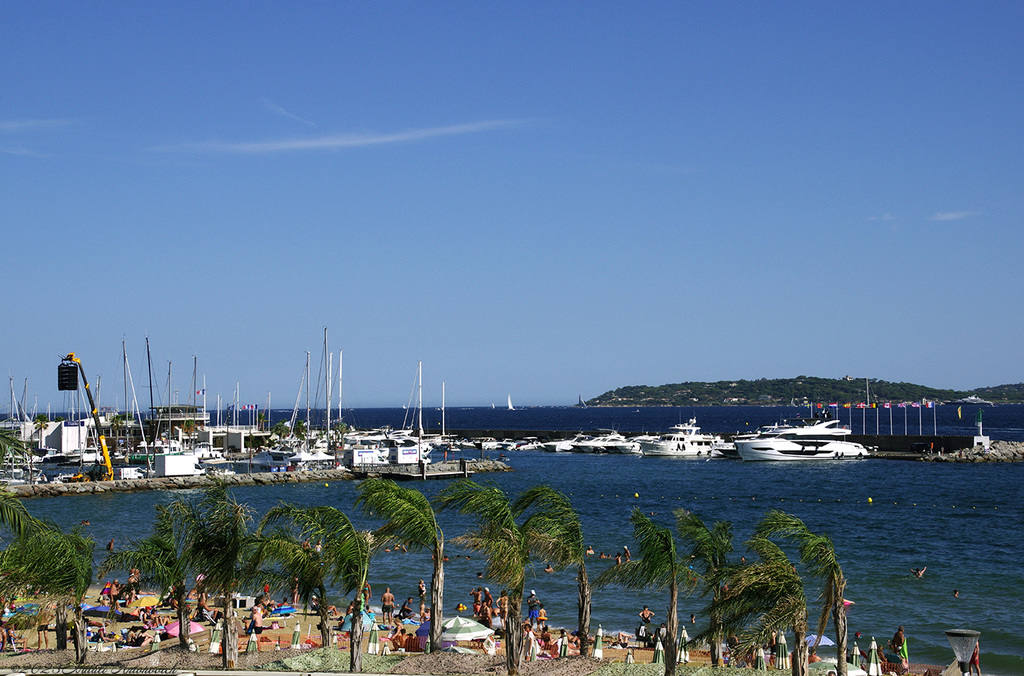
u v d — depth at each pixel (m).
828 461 159.12
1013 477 127.00
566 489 114.75
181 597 35.25
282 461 133.50
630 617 47.19
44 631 39.72
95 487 105.50
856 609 47.69
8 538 44.03
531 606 46.88
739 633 27.06
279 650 34.62
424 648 37.19
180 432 151.88
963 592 51.34
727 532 31.72
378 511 31.03
